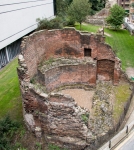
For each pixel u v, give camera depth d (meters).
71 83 22.83
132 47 36.59
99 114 16.94
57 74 21.89
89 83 22.64
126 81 21.84
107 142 14.66
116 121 16.12
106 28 51.53
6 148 13.73
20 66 14.89
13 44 36.00
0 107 20.02
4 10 30.98
